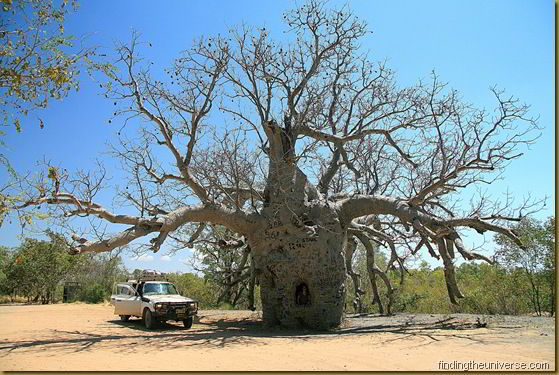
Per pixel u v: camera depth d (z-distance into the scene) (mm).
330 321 16453
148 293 19078
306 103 17906
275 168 17500
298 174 17562
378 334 14430
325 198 18031
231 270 23484
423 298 32188
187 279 38625
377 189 20859
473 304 27906
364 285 34688
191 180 16203
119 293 21109
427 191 16328
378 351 10766
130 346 11969
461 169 16156
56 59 10695
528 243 26391
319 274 16609
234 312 26422
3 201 9836
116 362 9562
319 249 16703
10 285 41594
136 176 15383
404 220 16422
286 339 13328
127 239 13609
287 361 9547
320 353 10531
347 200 17703
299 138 18219
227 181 18453
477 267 45281
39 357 10289
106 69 11484
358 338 13422
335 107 19562
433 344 11828
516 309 27484
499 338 12750
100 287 40969
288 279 16703
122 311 19891
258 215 17391
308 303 16812
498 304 27688
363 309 29594
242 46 17906
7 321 20781
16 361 9734
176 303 17484
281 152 17453
